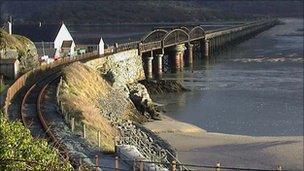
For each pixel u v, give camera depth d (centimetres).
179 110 8062
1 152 2312
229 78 10988
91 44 10369
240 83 10300
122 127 5850
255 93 9244
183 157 5344
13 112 4800
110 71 8856
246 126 7000
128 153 3644
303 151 5556
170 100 8862
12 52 7331
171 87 9656
